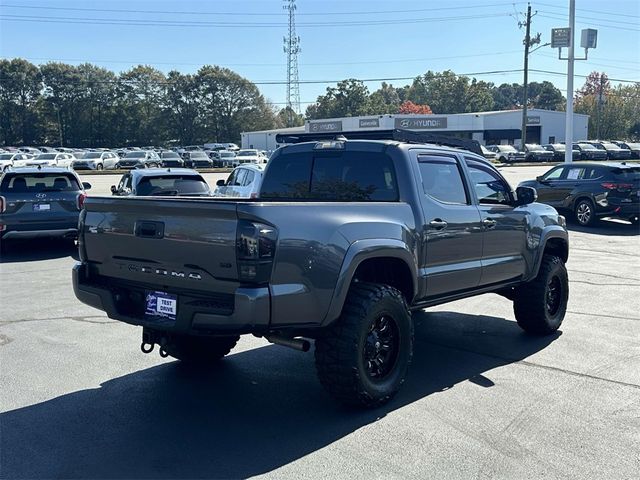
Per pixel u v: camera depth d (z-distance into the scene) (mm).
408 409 4883
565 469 3912
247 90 103688
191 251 4332
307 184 5992
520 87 176625
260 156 57625
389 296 4824
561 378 5617
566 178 18141
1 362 6004
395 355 5000
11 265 11508
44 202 12328
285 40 95438
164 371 5773
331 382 4633
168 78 101438
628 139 104000
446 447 4215
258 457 4062
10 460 4016
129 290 4887
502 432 4461
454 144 6746
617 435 4418
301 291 4270
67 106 98812
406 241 5070
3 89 96688
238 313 4078
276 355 6297
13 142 98438
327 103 114875
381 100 118812
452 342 6809
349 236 4578
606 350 6492
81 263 5234
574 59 26812
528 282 6848
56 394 5184
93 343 6648
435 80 131500
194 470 3887
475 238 5914
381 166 5484
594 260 12359
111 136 100062
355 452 4133
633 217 17328
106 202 4891
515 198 6664
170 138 102625
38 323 7457
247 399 5082
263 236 4094
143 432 4441
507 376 5676
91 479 3777
